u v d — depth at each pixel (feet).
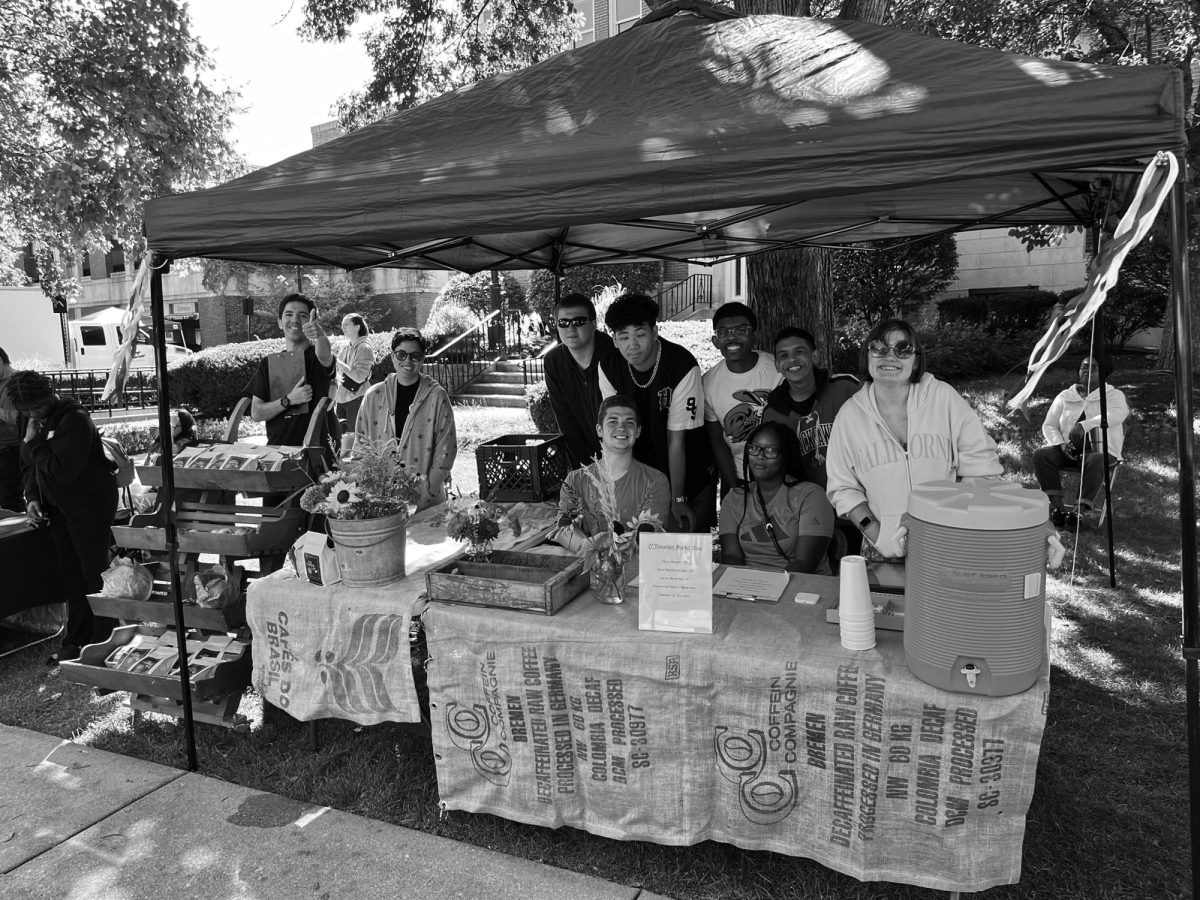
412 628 10.11
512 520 9.98
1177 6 30.09
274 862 8.82
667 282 61.57
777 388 12.58
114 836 9.39
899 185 7.31
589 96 9.73
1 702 13.21
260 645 10.39
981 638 6.66
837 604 8.84
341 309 74.64
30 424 14.05
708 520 13.70
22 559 14.65
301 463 12.00
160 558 14.15
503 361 51.34
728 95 8.75
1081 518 19.88
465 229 8.75
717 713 7.97
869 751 7.35
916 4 29.94
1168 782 9.89
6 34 29.32
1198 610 7.04
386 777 10.42
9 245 45.42
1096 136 6.66
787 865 8.46
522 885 8.31
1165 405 32.37
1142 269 41.45
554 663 8.49
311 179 9.59
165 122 32.73
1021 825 7.06
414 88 31.53
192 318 86.89
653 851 8.76
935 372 42.65
